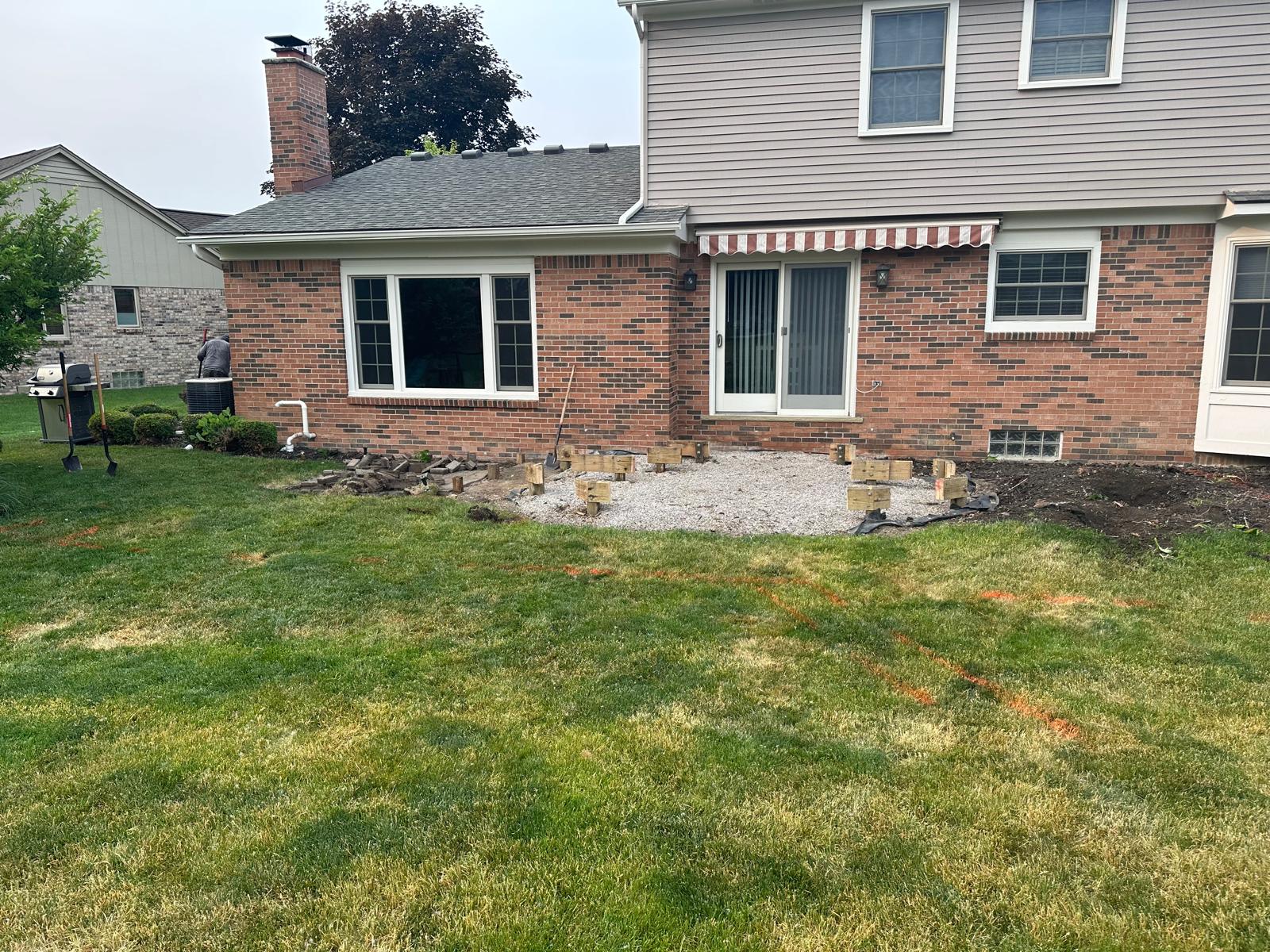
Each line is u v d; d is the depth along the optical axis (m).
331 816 3.73
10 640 5.80
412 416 13.33
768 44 11.64
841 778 4.02
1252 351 10.93
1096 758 4.18
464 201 13.55
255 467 12.12
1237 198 10.30
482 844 3.53
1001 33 10.92
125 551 7.95
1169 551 7.38
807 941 2.98
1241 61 10.31
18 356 10.89
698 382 12.88
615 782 4.00
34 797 3.88
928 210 11.56
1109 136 10.84
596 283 12.26
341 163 34.94
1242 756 4.19
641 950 2.95
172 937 3.02
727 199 12.16
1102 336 11.42
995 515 8.73
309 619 6.20
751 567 7.29
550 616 6.19
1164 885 3.28
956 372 11.98
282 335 13.56
